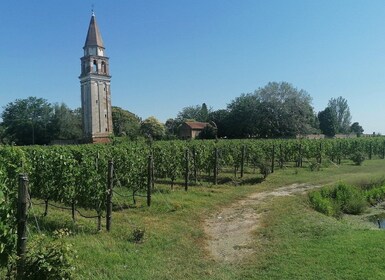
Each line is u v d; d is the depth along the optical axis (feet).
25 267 16.55
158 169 59.67
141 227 34.24
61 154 39.17
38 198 38.34
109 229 33.35
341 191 59.82
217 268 26.27
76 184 34.88
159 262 26.50
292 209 46.16
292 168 94.48
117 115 285.43
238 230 37.24
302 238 33.17
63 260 16.76
